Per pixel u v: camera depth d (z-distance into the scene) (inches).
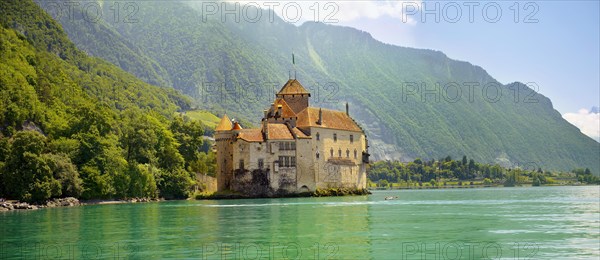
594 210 4503.0
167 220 3762.3
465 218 3796.8
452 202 5772.6
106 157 5856.3
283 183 6889.8
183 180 6884.8
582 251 2541.8
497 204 5344.5
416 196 7628.0
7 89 5969.5
